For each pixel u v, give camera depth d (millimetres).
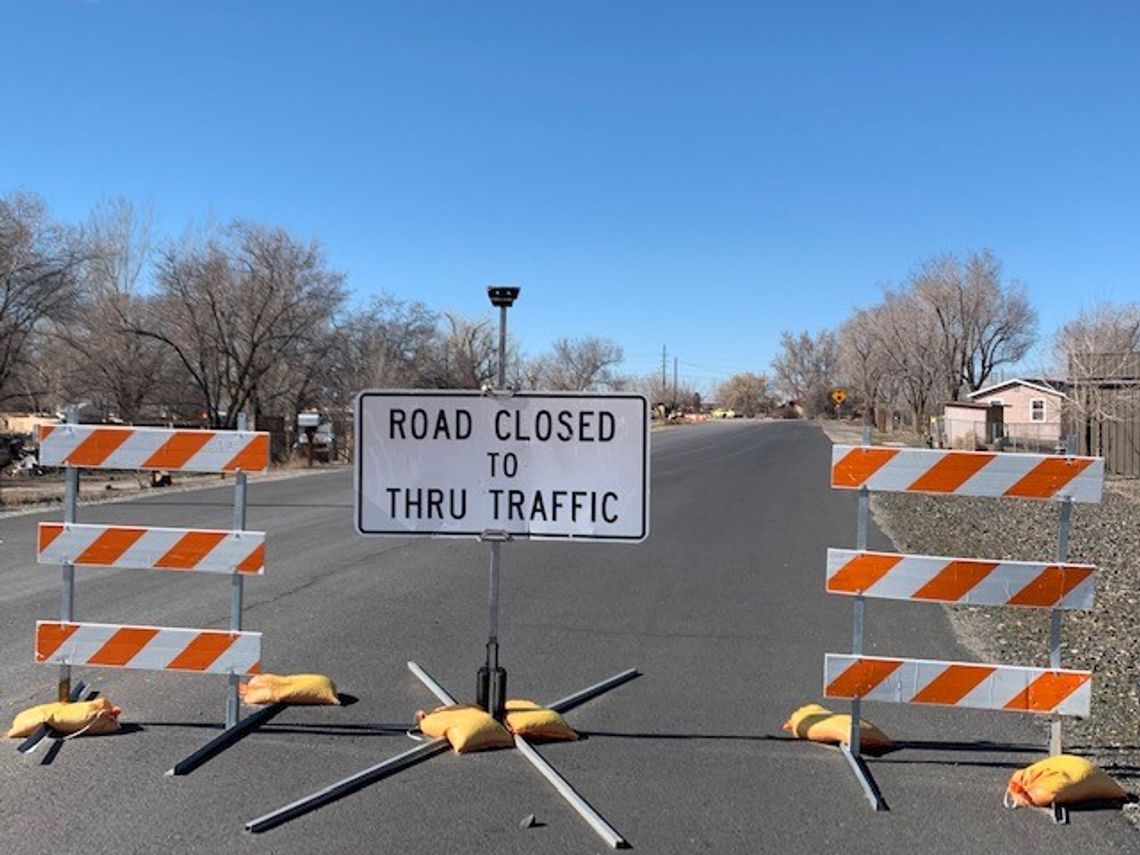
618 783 4910
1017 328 68125
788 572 11547
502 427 5516
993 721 6012
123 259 45812
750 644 7891
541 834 4297
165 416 41219
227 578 10508
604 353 103875
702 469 31422
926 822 4488
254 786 4785
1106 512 21266
